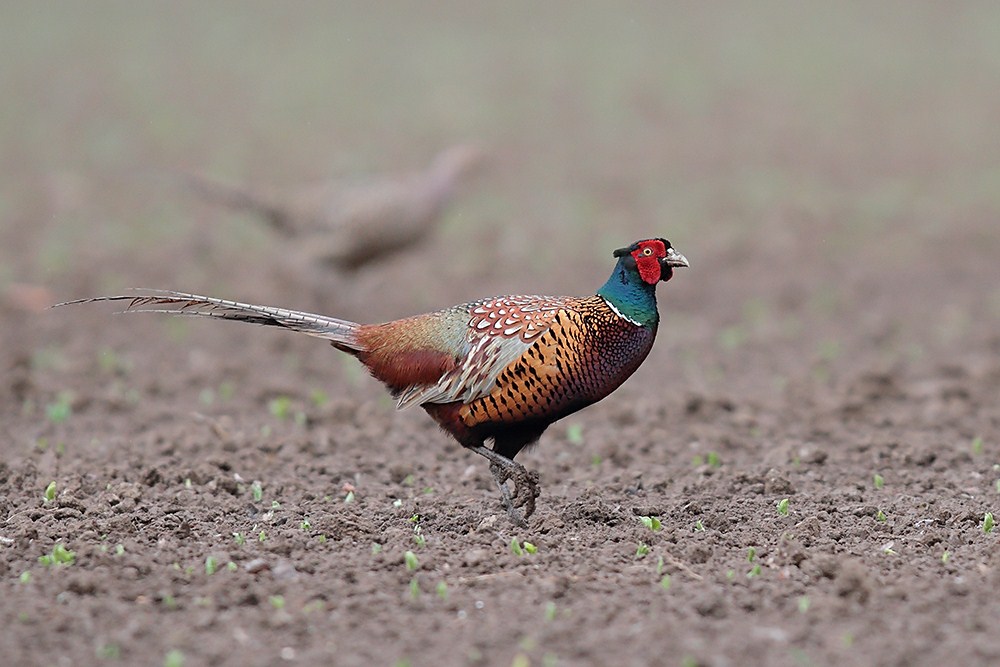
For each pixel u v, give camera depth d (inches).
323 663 435.2
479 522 593.3
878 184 1647.4
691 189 1641.2
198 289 1136.8
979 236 1396.4
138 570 509.4
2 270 1189.7
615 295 554.9
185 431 747.4
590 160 1813.5
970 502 624.7
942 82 2324.1
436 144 1872.5
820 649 441.4
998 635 452.1
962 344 999.6
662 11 3125.0
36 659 435.2
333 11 3085.6
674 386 892.0
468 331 561.3
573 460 717.3
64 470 664.4
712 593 480.4
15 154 1769.2
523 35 2824.8
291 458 708.0
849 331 1047.6
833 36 2780.5
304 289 1128.2
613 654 438.0
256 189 1054.4
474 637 453.7
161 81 2310.5
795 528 574.9
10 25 2812.5
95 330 1019.9
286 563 520.7
